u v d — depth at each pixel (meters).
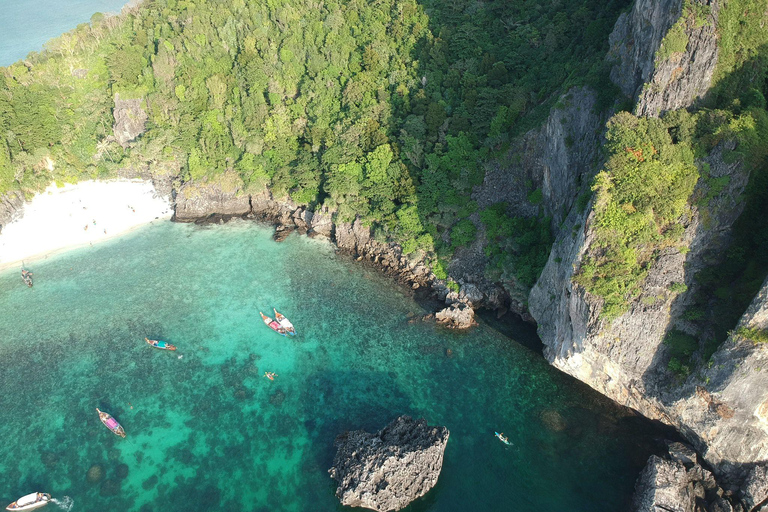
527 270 77.31
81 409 68.88
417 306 83.06
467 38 102.31
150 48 115.88
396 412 67.44
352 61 106.06
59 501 58.72
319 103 102.88
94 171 108.44
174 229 102.88
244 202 105.88
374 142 94.12
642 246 59.00
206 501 58.69
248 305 84.94
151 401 69.88
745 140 56.19
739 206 56.81
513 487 58.81
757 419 51.22
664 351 58.38
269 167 103.06
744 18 59.62
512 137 85.62
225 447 64.19
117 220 104.00
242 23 117.12
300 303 84.94
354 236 94.25
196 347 77.62
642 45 64.62
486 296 81.06
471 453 62.28
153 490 59.75
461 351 75.44
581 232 61.72
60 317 83.19
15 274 92.06
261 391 70.88
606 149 61.38
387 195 91.50
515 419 65.81
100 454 63.59
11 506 57.50
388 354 75.62
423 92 95.75
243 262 94.12
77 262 94.69
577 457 60.97
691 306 57.44
